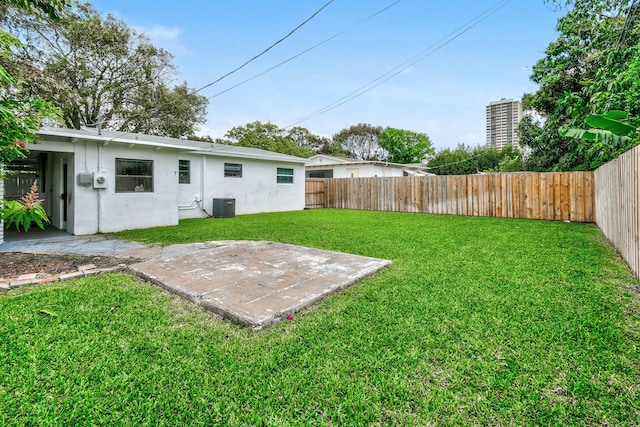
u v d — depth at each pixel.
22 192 9.29
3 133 3.74
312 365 2.04
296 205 14.66
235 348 2.25
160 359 2.11
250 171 12.78
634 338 2.30
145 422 1.56
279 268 4.15
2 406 1.64
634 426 1.51
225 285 3.46
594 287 3.40
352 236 6.88
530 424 1.54
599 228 7.77
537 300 3.05
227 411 1.64
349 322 2.64
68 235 7.13
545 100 12.41
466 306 2.93
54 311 2.86
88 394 1.75
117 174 7.88
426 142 35.75
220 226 8.63
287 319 2.71
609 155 8.07
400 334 2.42
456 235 6.92
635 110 6.31
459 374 1.93
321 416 1.61
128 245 5.93
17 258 4.83
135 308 2.96
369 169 20.81
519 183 10.49
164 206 8.76
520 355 2.11
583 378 1.87
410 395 1.75
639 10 6.32
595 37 9.31
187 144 11.26
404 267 4.29
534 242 6.03
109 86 18.03
